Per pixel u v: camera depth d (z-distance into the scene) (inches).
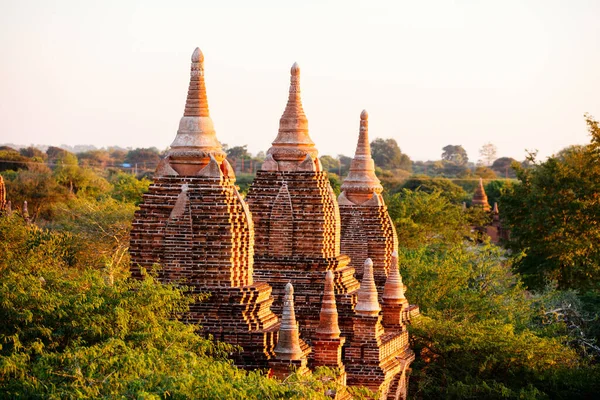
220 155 1533.0
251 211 1840.6
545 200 3690.9
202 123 1529.3
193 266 1497.3
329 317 1594.5
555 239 3587.6
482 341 2064.5
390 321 1977.1
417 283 2554.1
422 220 4104.3
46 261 1788.9
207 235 1494.8
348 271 1866.4
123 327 1288.1
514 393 1963.6
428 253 3553.2
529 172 3890.3
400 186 6653.5
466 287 2672.2
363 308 1769.2
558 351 2097.7
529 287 3644.2
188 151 1512.1
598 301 2888.8
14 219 1898.4
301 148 1857.8
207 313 1481.3
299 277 1811.0
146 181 4530.0
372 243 2187.5
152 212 1509.6
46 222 4210.1
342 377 1588.3
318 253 1827.0
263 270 1823.3
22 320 1255.5
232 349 1465.3
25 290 1296.8
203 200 1503.4
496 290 2783.0
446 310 2453.2
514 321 2513.5
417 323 2107.5
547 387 2071.9
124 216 3154.5
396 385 1861.5
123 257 3006.9
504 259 3614.7
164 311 1392.7
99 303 1300.4
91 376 1135.6
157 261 1502.2
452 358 2097.7
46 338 1273.4
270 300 1557.6
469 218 4940.9
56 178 5083.7
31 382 1117.1
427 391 2028.8
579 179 3671.3
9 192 4753.9
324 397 1269.7
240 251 1510.8
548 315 2785.4
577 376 2078.0
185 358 1220.5
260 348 1469.0
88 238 2962.6
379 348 1765.5
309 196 1833.2
